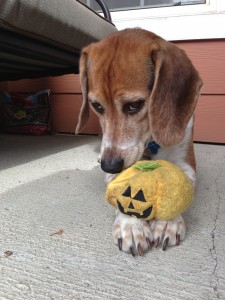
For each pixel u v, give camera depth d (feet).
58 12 1.96
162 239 1.08
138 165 1.18
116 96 1.38
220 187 1.70
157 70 1.35
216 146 2.88
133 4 3.24
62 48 2.32
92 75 1.48
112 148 1.37
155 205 1.06
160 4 3.18
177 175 1.09
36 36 1.91
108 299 0.84
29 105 3.59
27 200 1.51
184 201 1.09
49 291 0.87
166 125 1.37
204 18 2.94
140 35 1.48
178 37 3.04
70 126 3.63
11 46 1.96
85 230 1.21
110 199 1.15
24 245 1.11
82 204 1.46
